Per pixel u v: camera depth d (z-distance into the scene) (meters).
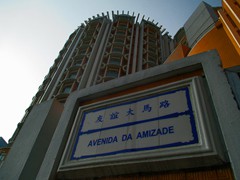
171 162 2.01
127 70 28.12
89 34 35.59
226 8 5.48
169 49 36.34
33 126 3.56
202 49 6.57
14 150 3.29
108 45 32.53
